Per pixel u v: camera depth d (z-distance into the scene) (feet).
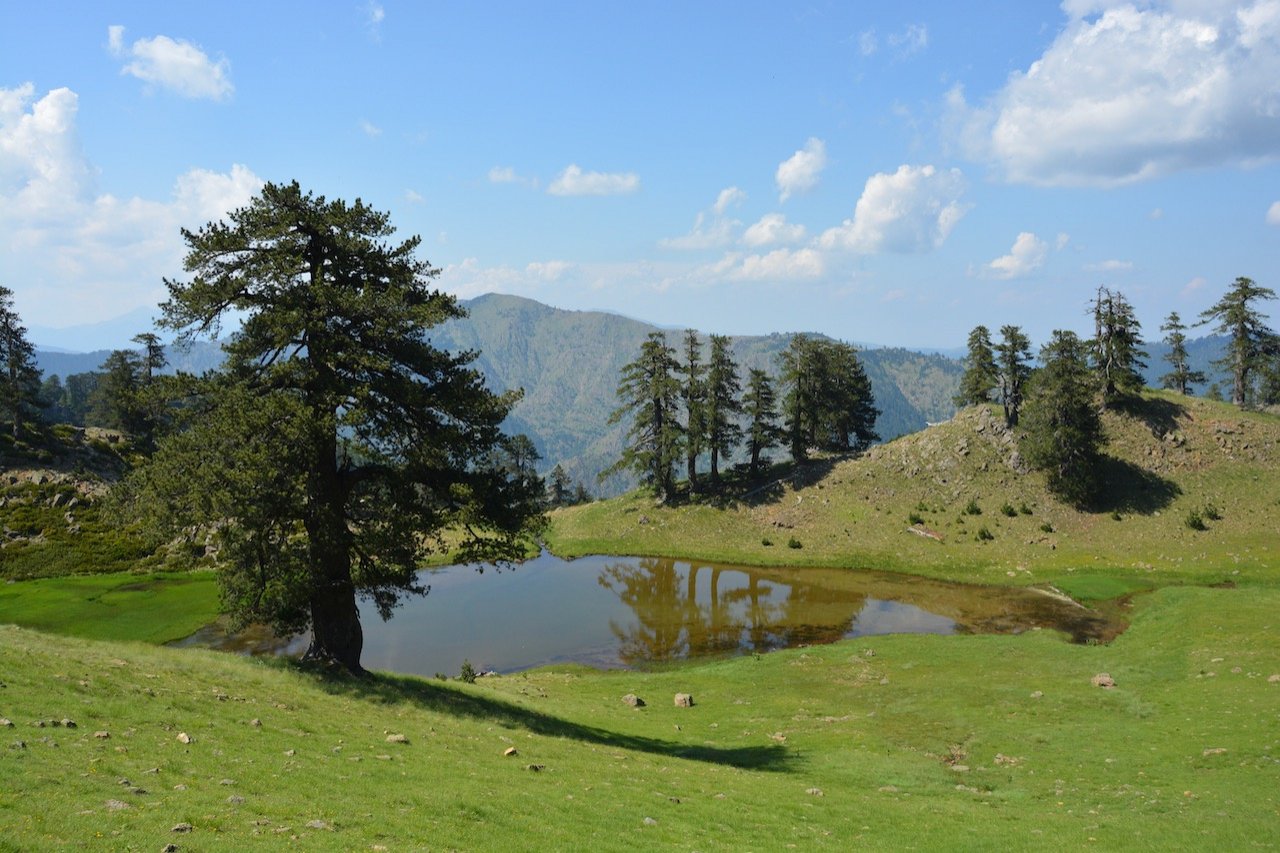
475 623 177.68
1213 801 60.49
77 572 202.90
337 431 80.94
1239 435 245.65
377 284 88.79
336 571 84.64
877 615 180.04
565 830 44.86
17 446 252.21
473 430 89.71
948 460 275.59
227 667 75.15
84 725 45.62
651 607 192.95
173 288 81.10
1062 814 60.70
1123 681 104.17
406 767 52.85
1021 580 208.54
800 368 301.63
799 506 276.00
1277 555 196.95
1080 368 240.12
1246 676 95.09
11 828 29.32
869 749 85.10
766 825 53.16
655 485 306.35
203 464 71.67
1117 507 235.40
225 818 35.63
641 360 288.10
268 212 82.23
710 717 104.99
